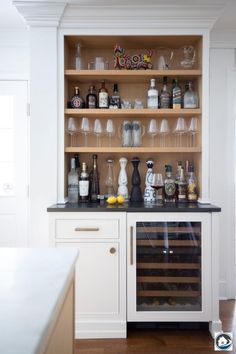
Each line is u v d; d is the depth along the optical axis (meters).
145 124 2.64
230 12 2.40
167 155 2.65
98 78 2.49
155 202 2.44
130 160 2.65
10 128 2.76
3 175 2.76
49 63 2.30
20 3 2.18
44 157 2.30
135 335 2.15
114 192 2.62
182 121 2.44
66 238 2.11
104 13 2.25
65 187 2.42
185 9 2.22
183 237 2.15
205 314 2.11
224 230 2.77
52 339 0.73
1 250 1.08
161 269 2.17
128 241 2.11
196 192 2.48
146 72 2.33
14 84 2.76
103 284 2.10
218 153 2.75
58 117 2.32
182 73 2.33
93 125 2.62
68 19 2.27
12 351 0.45
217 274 2.12
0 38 2.74
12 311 0.60
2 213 2.77
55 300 0.65
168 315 2.11
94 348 1.99
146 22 2.28
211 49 2.74
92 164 2.64
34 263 0.92
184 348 1.98
